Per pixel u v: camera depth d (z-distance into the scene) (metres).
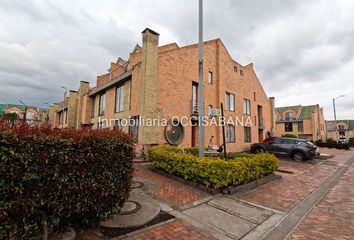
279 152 14.21
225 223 3.88
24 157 2.34
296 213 4.54
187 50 14.30
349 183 7.77
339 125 54.97
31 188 2.43
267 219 4.14
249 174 6.48
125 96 13.69
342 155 18.81
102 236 3.20
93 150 3.00
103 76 17.70
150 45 11.67
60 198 2.66
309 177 8.50
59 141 2.63
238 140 18.75
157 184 6.39
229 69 18.42
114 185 3.30
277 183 7.23
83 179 2.87
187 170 6.53
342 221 4.20
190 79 14.30
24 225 2.43
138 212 4.06
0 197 2.22
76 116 23.27
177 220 3.90
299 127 38.16
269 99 26.72
